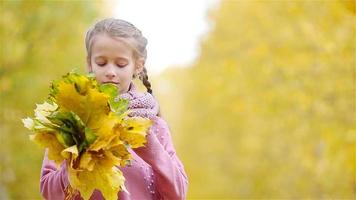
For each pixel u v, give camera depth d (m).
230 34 26.83
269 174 27.17
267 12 19.80
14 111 18.59
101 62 3.70
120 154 3.43
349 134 15.79
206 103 35.66
